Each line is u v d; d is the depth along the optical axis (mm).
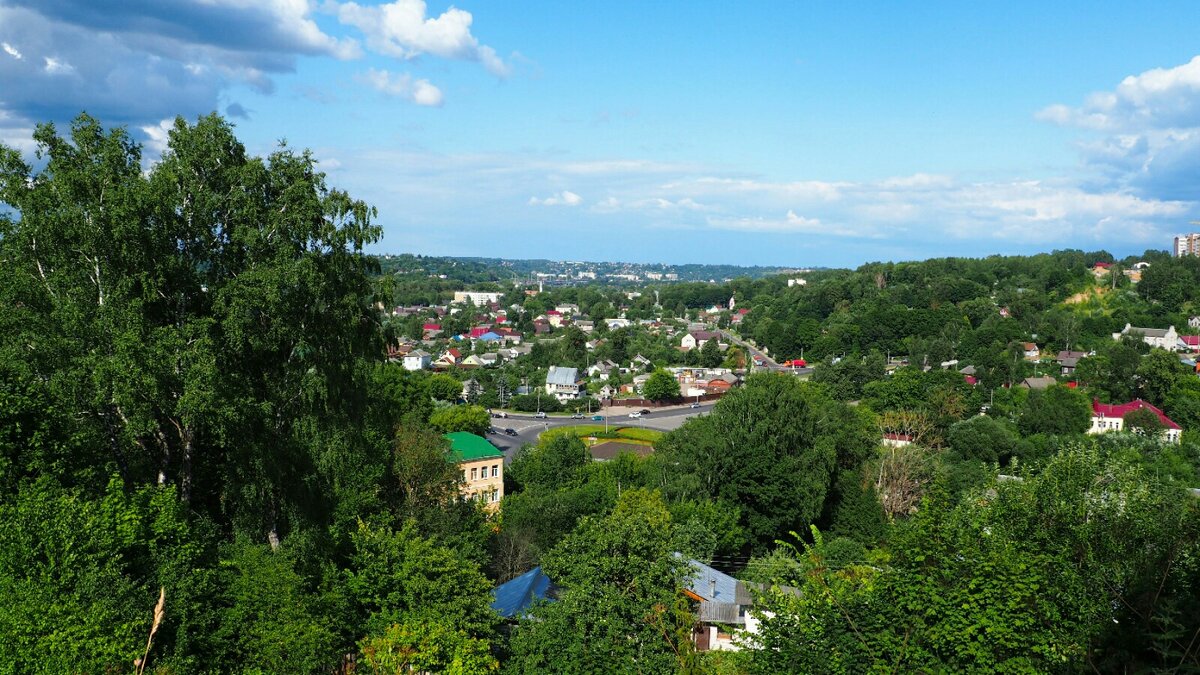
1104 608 10828
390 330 30859
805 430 52844
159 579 16953
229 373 24625
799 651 11242
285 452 26094
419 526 32938
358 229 28312
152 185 23281
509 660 20812
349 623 21562
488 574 37375
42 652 13805
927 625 10953
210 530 23094
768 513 49906
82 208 22938
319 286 26234
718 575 29922
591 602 18750
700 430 55031
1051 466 14305
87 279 23297
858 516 53500
